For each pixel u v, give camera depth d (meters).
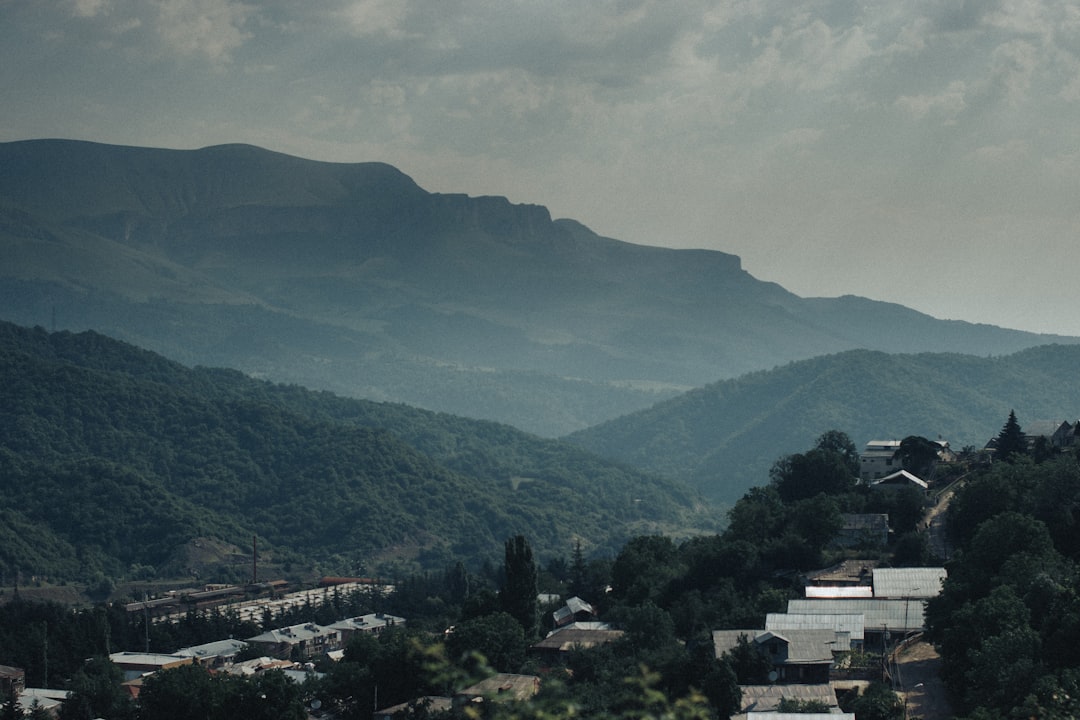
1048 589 155.62
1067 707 117.81
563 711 64.12
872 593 199.38
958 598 171.12
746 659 164.12
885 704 145.50
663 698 63.19
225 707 181.00
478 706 86.81
